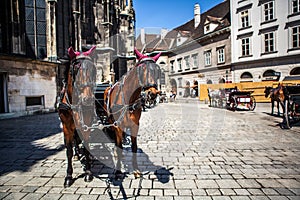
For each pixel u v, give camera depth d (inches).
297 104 382.6
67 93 157.2
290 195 147.1
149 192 153.3
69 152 166.6
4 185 166.6
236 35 1148.5
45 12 764.6
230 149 258.4
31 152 252.4
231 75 1179.3
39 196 149.0
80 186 163.0
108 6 1178.0
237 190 154.8
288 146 269.4
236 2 1142.3
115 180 172.2
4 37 672.4
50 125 447.5
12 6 663.1
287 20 979.3
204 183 166.6
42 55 771.4
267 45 1053.8
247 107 698.2
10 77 603.5
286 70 994.7
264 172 187.0
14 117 593.3
